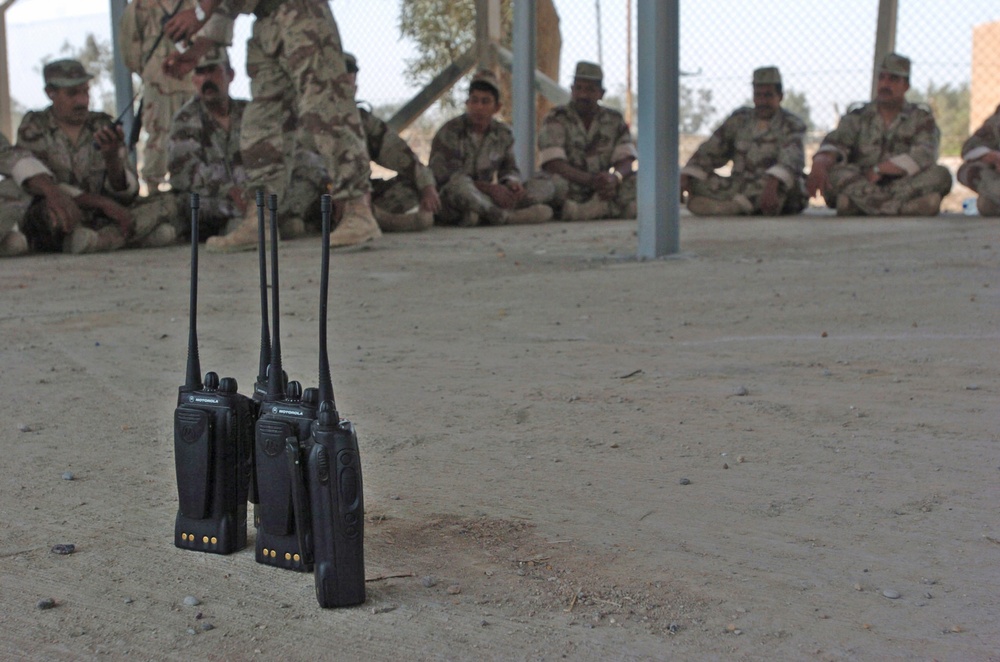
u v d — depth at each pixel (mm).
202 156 9570
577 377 3752
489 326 4848
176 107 11055
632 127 19281
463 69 14164
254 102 8086
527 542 2238
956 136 20359
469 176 11492
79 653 1791
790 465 2707
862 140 11766
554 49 15586
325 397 1935
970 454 2746
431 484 2625
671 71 7176
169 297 5957
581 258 7488
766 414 3193
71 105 8766
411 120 14508
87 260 8055
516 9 13367
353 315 5223
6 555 2217
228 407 2176
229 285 6418
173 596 2004
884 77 11516
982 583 1996
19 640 1842
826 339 4320
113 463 2855
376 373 3871
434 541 2252
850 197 11594
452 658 1742
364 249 8398
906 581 2014
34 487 2660
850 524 2301
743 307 5164
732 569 2082
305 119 8172
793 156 12047
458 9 15086
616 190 12414
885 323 4625
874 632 1812
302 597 1985
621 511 2414
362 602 1952
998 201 10945
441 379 3760
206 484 2189
